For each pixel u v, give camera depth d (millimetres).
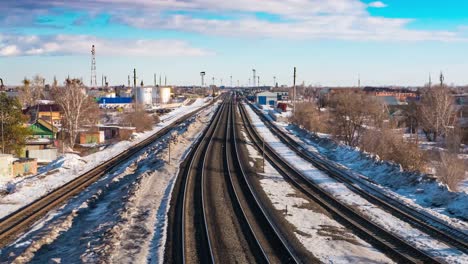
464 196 24562
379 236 19172
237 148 46688
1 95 46844
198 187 28188
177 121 87562
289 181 31766
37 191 29500
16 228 20969
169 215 21484
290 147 50969
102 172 36281
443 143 56000
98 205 25312
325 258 16172
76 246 17891
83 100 60281
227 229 19438
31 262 16578
